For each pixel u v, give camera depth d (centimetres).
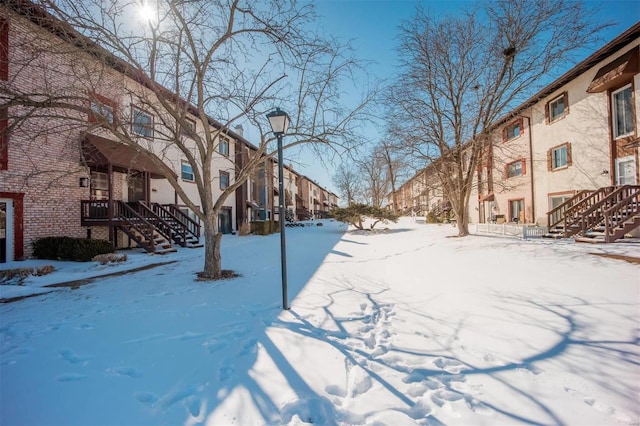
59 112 1010
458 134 1473
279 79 739
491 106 1388
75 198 1116
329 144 789
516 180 1841
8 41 830
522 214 1808
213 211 730
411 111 1466
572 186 1390
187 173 1789
